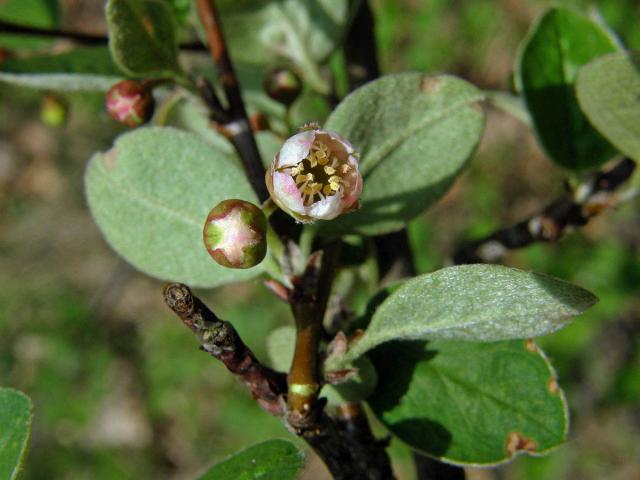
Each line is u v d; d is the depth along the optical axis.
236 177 0.06
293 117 0.08
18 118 0.30
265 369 0.05
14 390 0.05
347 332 0.06
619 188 0.07
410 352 0.06
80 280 0.28
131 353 0.26
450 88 0.06
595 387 0.21
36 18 0.10
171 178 0.06
